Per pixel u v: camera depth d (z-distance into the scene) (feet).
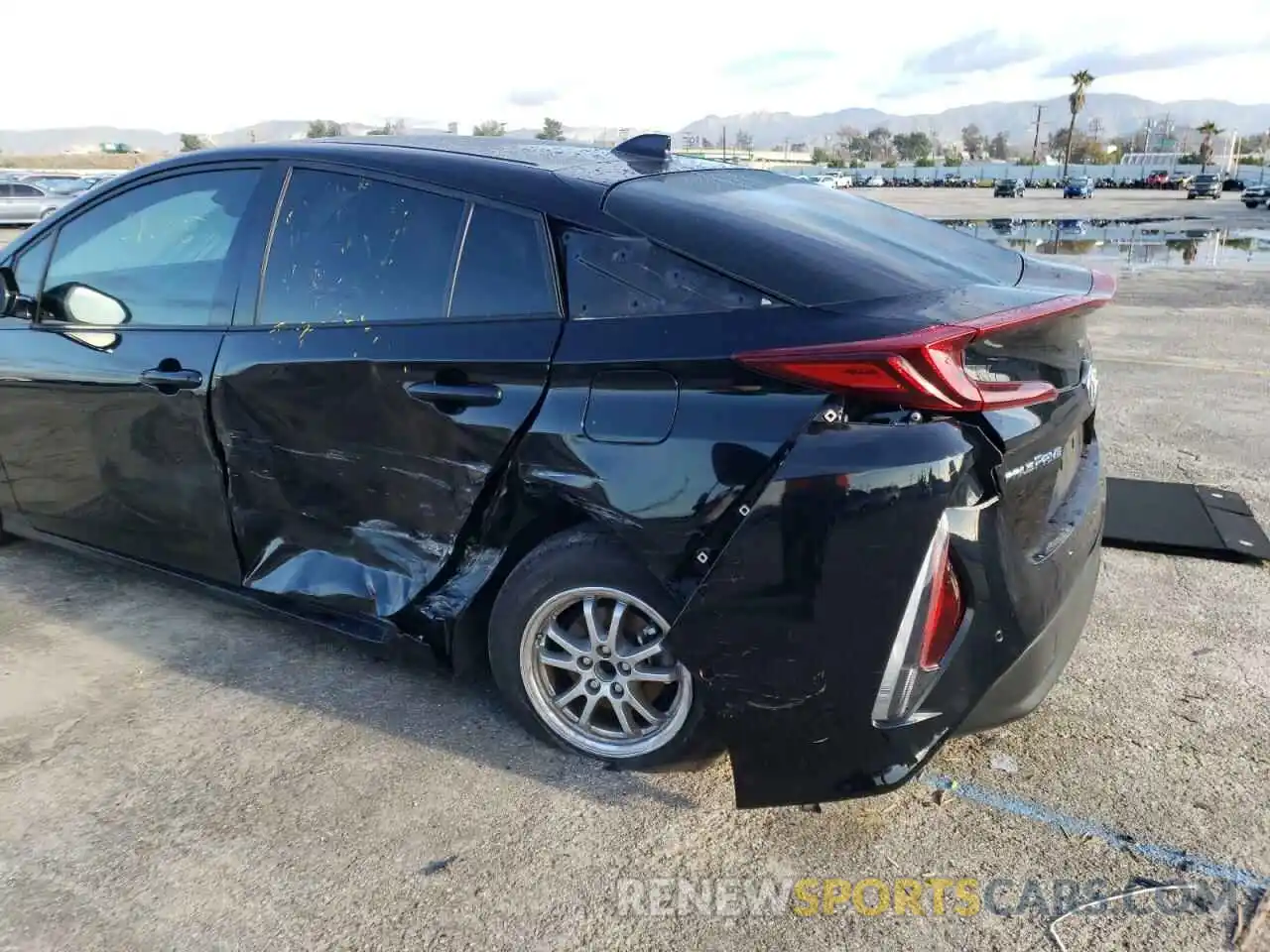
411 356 8.86
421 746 9.42
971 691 7.51
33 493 12.73
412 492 9.16
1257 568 13.60
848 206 10.27
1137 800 8.59
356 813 8.47
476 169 9.24
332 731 9.68
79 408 11.59
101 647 11.39
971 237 10.55
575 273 8.36
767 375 7.22
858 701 7.34
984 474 7.27
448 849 8.04
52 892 7.58
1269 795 8.64
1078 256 66.03
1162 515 15.20
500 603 9.03
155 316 10.97
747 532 7.29
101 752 9.36
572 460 8.01
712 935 7.17
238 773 9.04
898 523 6.97
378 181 9.62
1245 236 86.17
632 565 8.16
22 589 12.92
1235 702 10.16
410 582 9.43
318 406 9.53
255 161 10.55
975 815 8.42
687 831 8.25
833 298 7.54
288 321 9.87
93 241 11.71
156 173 11.31
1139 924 7.22
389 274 9.37
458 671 9.55
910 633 7.15
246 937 7.15
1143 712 9.98
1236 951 6.97
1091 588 9.11
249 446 10.19
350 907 7.42
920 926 7.23
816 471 7.04
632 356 7.75
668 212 8.43
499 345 8.43
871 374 6.86
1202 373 25.57
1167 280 49.19
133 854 8.00
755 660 7.50
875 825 8.31
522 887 7.63
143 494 11.40
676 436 7.53
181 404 10.58
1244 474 17.43
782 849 8.04
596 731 9.05
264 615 10.85
